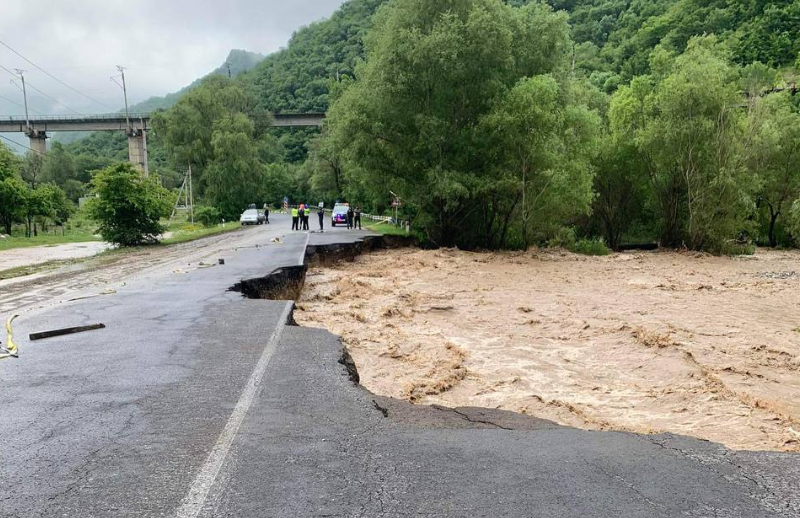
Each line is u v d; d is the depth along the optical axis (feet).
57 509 10.73
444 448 14.03
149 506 10.83
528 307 48.06
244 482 11.89
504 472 12.57
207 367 20.99
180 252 77.05
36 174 307.17
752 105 109.70
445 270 72.49
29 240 103.45
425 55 88.22
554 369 30.37
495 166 93.76
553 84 87.92
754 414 23.21
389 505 10.93
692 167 101.96
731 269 81.25
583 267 80.64
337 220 140.56
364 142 94.58
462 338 37.32
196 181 209.87
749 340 36.91
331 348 23.95
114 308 33.24
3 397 17.54
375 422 15.79
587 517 10.54
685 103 100.17
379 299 50.88
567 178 92.53
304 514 10.55
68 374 20.04
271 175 305.32
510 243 104.94
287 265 54.03
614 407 24.34
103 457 13.14
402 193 100.01
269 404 17.04
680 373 29.35
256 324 28.76
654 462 13.32
